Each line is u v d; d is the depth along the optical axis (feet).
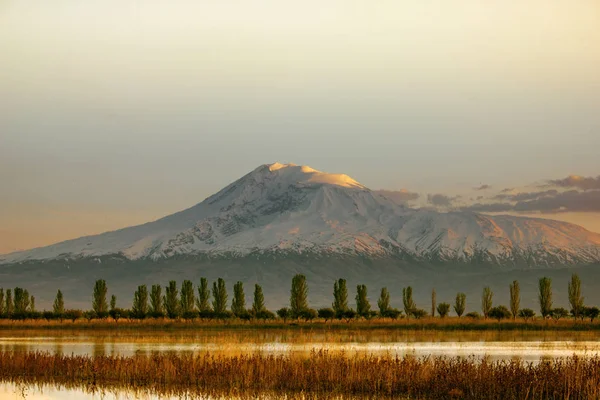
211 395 413.18
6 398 414.00
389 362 435.12
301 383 431.84
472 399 385.50
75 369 494.59
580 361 413.80
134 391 430.20
